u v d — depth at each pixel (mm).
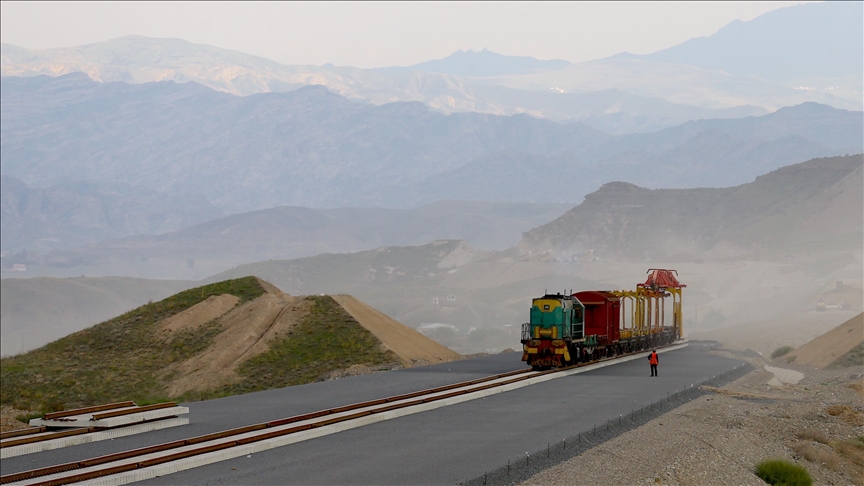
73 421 29453
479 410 32625
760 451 27734
